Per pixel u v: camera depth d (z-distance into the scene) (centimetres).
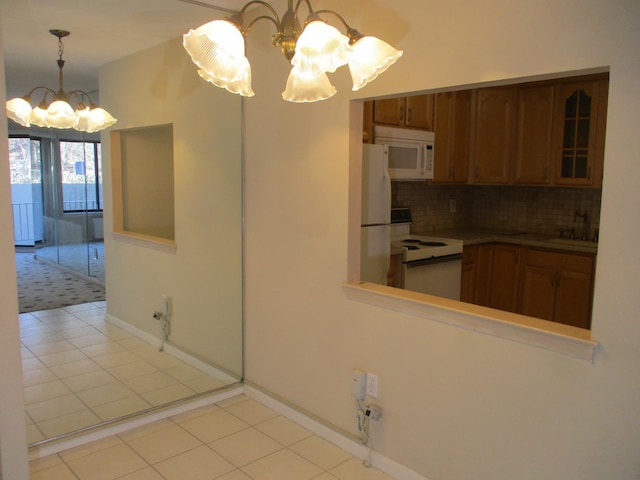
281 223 291
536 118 417
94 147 290
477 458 210
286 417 300
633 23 155
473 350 207
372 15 228
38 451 254
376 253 317
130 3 275
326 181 262
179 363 332
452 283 385
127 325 312
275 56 283
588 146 389
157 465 249
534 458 192
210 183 335
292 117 277
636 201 159
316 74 156
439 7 204
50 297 283
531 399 191
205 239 338
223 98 322
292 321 291
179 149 324
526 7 179
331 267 264
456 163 428
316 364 279
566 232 432
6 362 213
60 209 280
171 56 313
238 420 297
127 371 313
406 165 363
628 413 166
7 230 209
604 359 170
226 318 337
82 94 279
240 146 313
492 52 189
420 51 212
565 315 387
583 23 166
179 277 329
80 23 270
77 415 286
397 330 236
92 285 299
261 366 318
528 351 190
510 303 424
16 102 253
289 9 171
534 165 422
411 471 236
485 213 494
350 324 257
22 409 219
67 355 291
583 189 421
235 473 244
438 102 398
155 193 320
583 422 177
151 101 310
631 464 167
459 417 215
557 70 173
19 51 252
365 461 253
